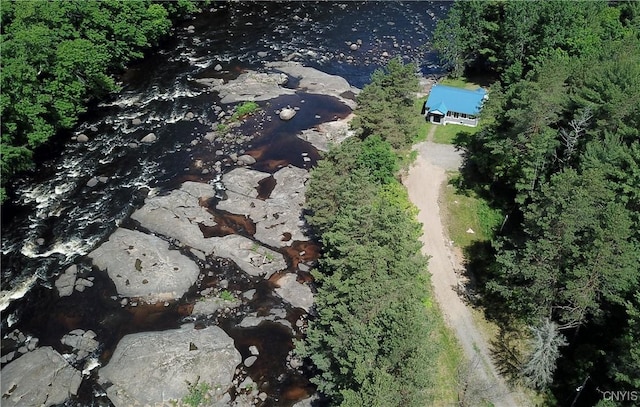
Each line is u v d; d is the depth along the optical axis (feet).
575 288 167.43
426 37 431.84
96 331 207.51
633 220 178.09
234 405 186.09
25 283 224.94
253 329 211.41
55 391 184.75
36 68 272.51
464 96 320.29
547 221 176.04
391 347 146.82
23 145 270.46
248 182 273.95
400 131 265.95
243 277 230.07
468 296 216.74
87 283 222.89
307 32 432.25
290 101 342.23
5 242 242.37
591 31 321.93
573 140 213.46
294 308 219.61
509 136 244.01
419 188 269.85
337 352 162.30
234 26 435.53
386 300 166.40
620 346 161.79
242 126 317.83
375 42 422.00
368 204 201.87
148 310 215.31
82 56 289.33
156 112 327.67
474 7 345.51
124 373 188.44
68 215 256.73
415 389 144.87
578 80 240.94
